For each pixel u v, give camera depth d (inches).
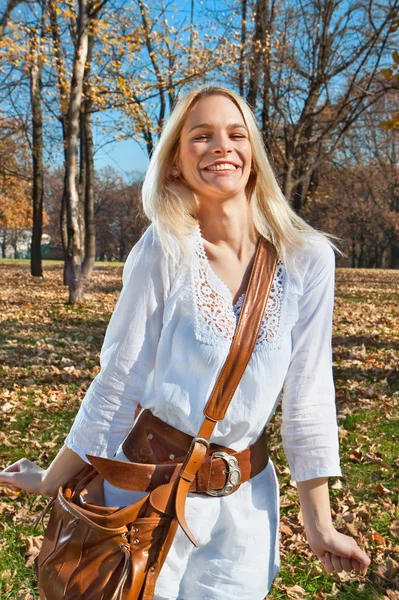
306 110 723.4
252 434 61.6
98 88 678.5
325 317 64.8
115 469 58.3
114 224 3208.7
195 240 61.5
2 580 129.0
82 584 55.4
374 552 137.9
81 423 61.0
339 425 223.9
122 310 60.3
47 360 333.4
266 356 59.8
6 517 155.3
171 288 59.7
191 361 58.3
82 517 57.2
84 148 912.3
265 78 692.7
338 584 127.3
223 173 62.7
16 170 1259.8
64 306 577.6
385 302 630.5
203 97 65.3
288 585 126.4
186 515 58.7
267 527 62.7
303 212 992.2
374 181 1521.9
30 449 205.0
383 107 807.7
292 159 741.9
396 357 327.0
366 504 160.6
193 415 58.3
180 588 59.7
